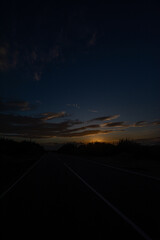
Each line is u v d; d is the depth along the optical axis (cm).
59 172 1252
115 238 305
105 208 468
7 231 336
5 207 481
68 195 611
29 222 378
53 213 432
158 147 2534
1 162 1819
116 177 1012
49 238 308
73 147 7275
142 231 332
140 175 1077
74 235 318
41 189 711
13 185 796
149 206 485
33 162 2373
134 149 2733
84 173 1186
